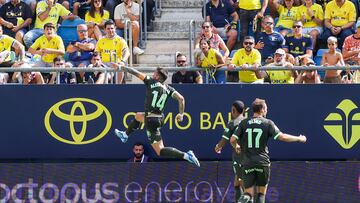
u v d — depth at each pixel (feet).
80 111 159.63
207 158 160.35
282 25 189.26
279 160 160.66
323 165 155.63
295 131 159.12
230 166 155.94
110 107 159.63
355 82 162.91
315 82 163.94
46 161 162.20
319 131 159.12
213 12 190.49
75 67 162.91
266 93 158.51
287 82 166.09
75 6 195.52
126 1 188.85
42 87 159.33
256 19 184.14
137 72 149.79
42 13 190.80
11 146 159.74
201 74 165.37
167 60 186.80
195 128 159.43
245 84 158.40
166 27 196.54
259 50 179.63
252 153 143.74
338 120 159.02
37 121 159.63
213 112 159.12
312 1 191.83
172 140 159.74
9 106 159.33
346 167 155.63
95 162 161.27
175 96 149.48
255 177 144.66
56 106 159.43
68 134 159.94
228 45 186.09
